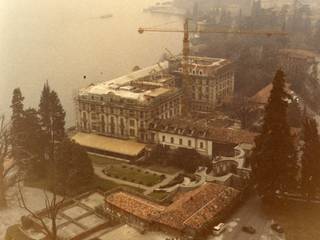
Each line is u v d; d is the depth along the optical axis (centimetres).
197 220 10931
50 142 15438
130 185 14500
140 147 16688
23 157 15112
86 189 13988
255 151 12069
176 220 11006
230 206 11769
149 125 16938
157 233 11006
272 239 10475
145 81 19638
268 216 11488
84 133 18212
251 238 10562
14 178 15012
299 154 13488
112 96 17350
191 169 15250
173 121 16875
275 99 11600
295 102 18138
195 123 16662
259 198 12462
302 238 10400
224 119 19050
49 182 14388
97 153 17150
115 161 16512
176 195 13075
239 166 13562
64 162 13925
